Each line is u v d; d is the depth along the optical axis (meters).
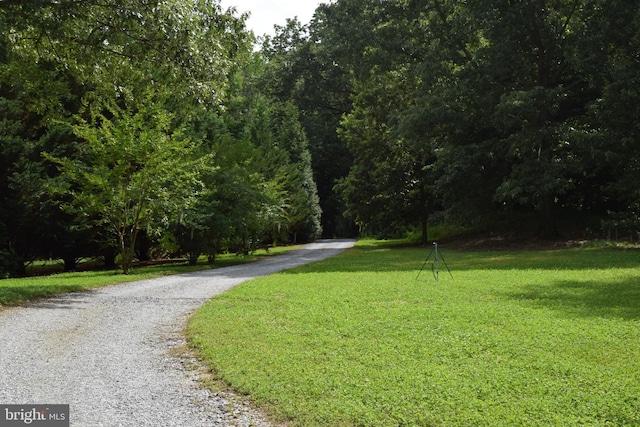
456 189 33.22
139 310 11.58
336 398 5.75
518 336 8.24
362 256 29.48
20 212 22.72
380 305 11.30
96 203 20.17
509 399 5.62
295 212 52.38
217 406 5.78
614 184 28.08
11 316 10.90
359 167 43.25
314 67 49.44
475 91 30.77
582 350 7.45
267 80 50.72
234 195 27.12
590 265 19.09
